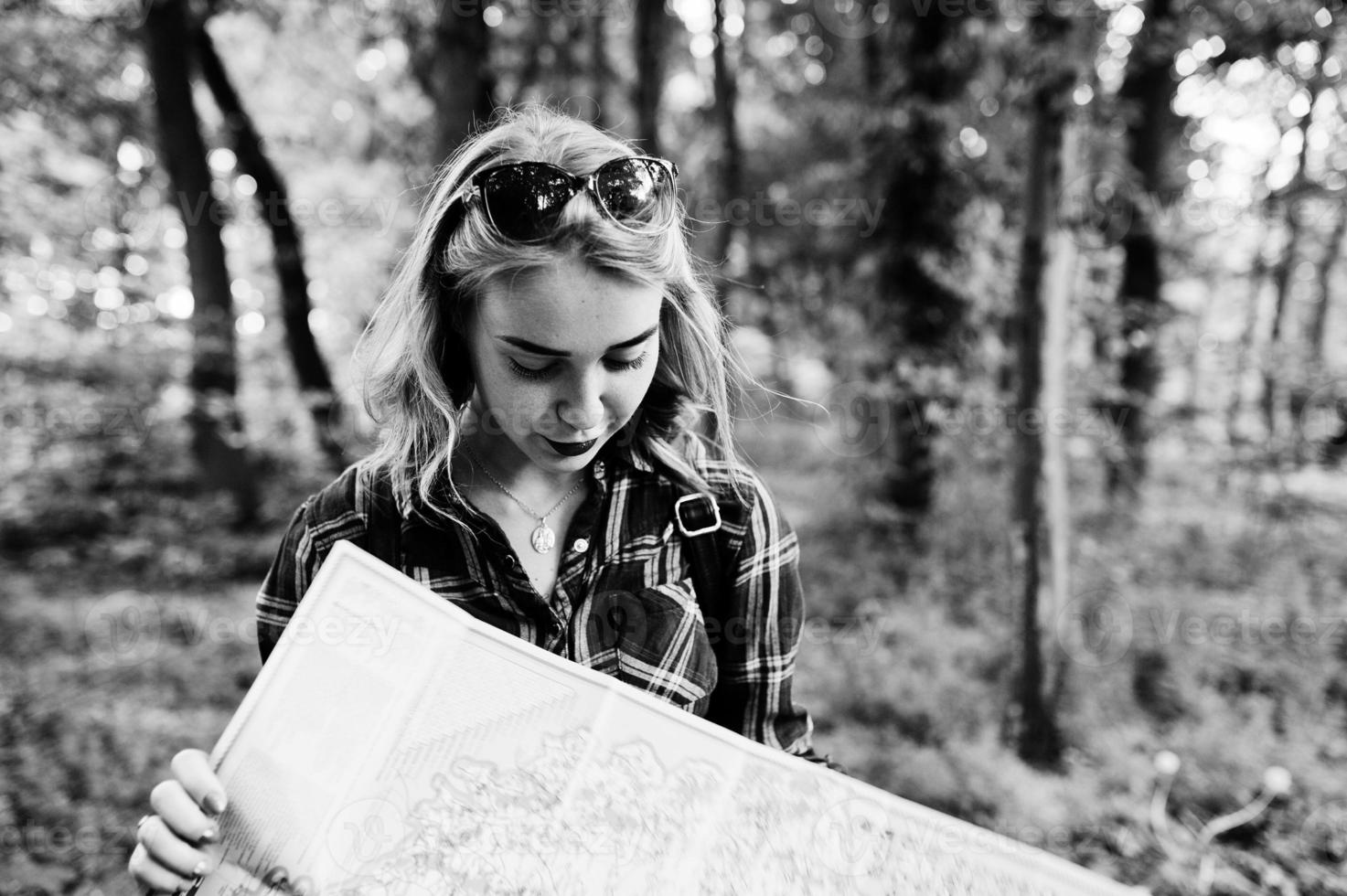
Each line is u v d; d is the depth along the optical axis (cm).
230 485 649
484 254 71
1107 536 638
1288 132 672
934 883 85
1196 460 735
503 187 72
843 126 793
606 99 763
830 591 539
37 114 666
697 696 93
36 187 608
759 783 87
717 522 95
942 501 616
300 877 76
